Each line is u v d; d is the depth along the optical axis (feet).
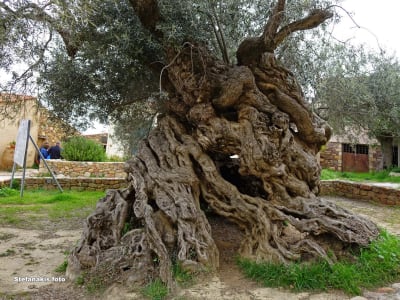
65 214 26.14
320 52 23.09
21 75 19.52
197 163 16.89
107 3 17.48
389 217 26.89
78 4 14.12
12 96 22.11
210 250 13.41
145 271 12.07
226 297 10.74
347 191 38.55
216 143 16.38
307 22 15.72
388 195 33.35
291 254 12.84
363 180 56.65
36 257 15.96
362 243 13.17
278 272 12.11
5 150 59.88
